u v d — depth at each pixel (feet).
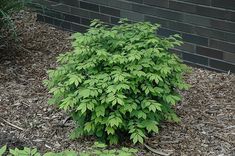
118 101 11.87
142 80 12.62
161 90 12.60
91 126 12.59
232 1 16.34
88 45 13.39
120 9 19.65
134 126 12.47
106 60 12.75
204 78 17.11
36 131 14.16
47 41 20.71
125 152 8.96
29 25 22.41
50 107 15.40
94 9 20.58
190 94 15.99
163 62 13.04
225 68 17.29
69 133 13.87
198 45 17.72
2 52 19.19
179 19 17.94
